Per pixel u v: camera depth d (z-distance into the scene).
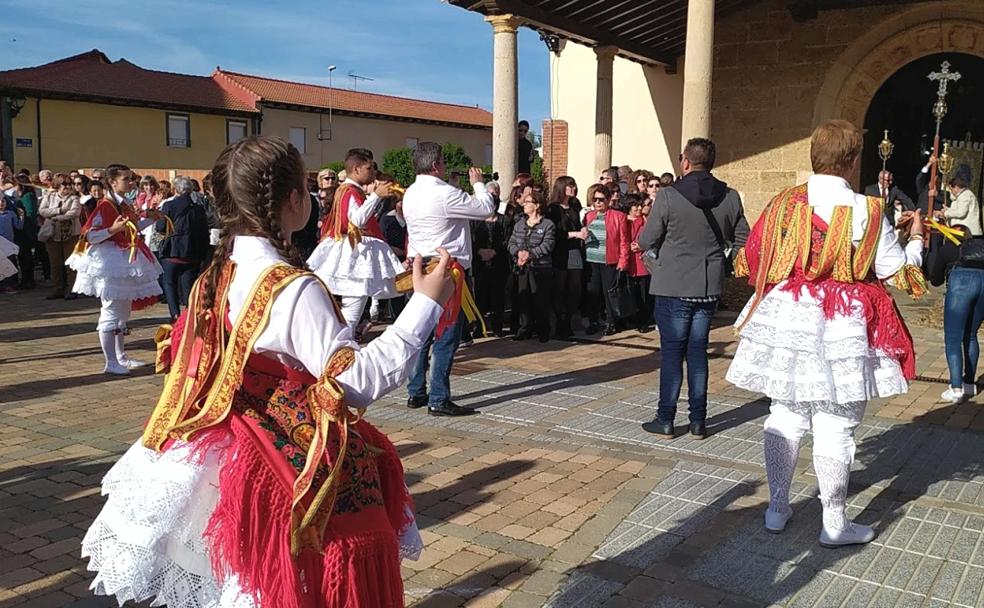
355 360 1.93
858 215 3.64
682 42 15.02
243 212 2.00
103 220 7.31
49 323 10.53
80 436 5.61
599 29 13.24
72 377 7.43
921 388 6.96
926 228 4.21
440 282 2.08
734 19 14.73
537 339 9.44
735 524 4.14
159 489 1.92
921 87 14.80
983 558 3.76
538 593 3.43
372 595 1.99
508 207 9.71
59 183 13.06
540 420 5.96
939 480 4.75
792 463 3.98
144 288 7.52
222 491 1.91
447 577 3.57
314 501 1.87
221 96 37.25
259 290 1.92
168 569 1.99
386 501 2.20
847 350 3.59
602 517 4.20
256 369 1.99
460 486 4.64
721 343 9.05
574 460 5.09
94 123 32.78
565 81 16.78
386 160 34.06
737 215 5.44
